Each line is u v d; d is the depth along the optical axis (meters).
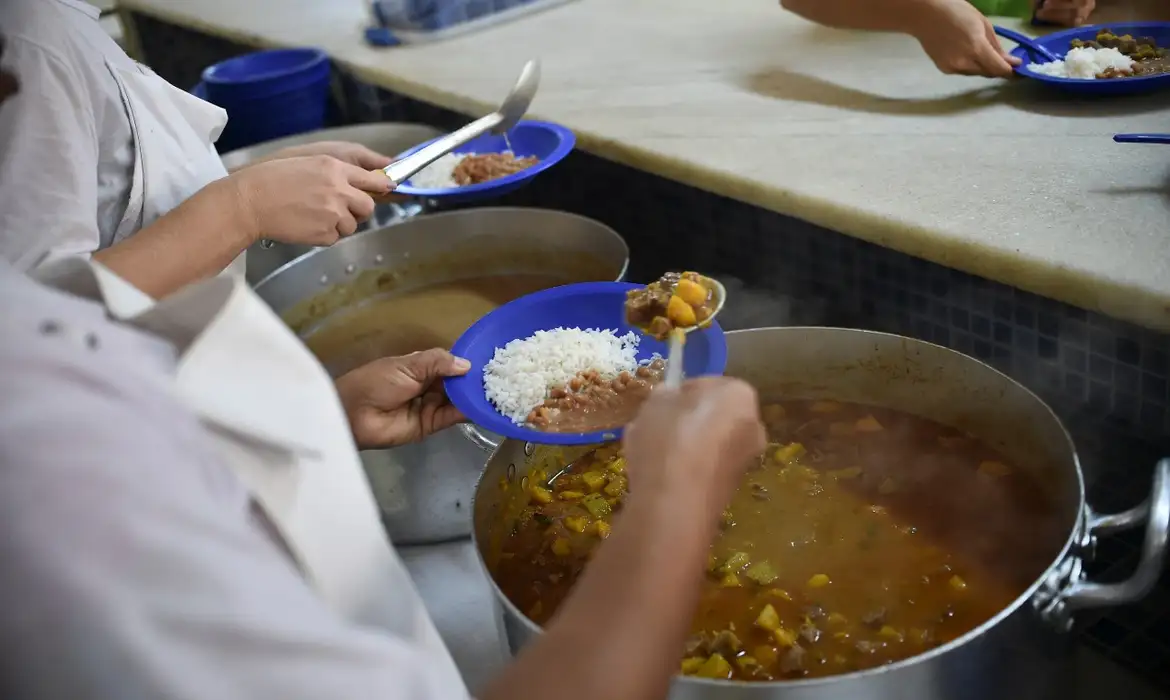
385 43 1.90
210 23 2.23
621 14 1.91
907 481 0.89
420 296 1.36
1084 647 1.00
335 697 0.39
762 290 1.32
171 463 0.40
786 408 0.99
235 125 1.70
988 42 1.26
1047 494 0.83
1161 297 0.78
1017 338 1.01
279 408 0.55
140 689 0.36
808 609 0.78
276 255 1.44
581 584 0.52
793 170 1.13
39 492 0.36
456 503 1.02
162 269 0.90
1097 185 0.98
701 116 1.35
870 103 1.30
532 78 1.36
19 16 0.91
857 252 1.14
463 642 0.95
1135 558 0.97
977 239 0.91
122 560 0.36
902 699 0.61
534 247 1.34
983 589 0.78
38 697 0.35
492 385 0.96
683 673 0.73
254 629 0.38
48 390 0.38
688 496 0.54
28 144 0.88
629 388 0.92
